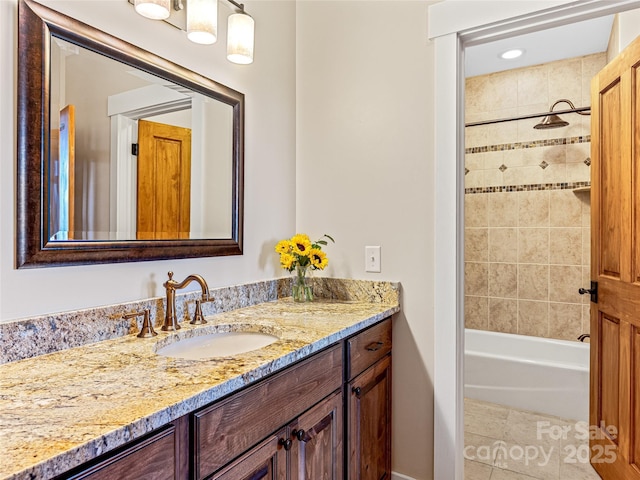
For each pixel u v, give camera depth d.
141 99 1.31
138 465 0.69
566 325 3.09
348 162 1.91
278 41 1.94
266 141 1.86
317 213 2.00
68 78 1.11
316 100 2.01
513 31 1.60
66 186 1.10
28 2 1.01
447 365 1.65
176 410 0.74
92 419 0.67
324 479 1.25
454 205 1.64
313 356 1.20
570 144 3.05
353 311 1.62
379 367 1.63
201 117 1.52
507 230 3.28
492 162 3.33
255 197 1.79
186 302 1.43
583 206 3.02
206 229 1.54
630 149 1.66
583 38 2.71
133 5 1.28
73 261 1.10
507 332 3.29
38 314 1.04
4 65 0.98
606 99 1.88
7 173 0.99
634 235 1.65
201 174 1.52
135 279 1.29
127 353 1.05
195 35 1.32
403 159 1.77
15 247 0.99
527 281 3.21
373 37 1.85
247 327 1.41
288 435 1.08
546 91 3.13
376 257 1.83
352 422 1.41
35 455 0.56
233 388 0.88
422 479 1.72
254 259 1.79
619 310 1.75
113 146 1.22
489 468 2.01
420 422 1.72
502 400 2.78
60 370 0.92
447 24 1.66
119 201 1.24
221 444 0.86
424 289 1.72
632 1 1.40
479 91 3.38
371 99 1.85
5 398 0.76
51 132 1.07
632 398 1.66
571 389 2.56
